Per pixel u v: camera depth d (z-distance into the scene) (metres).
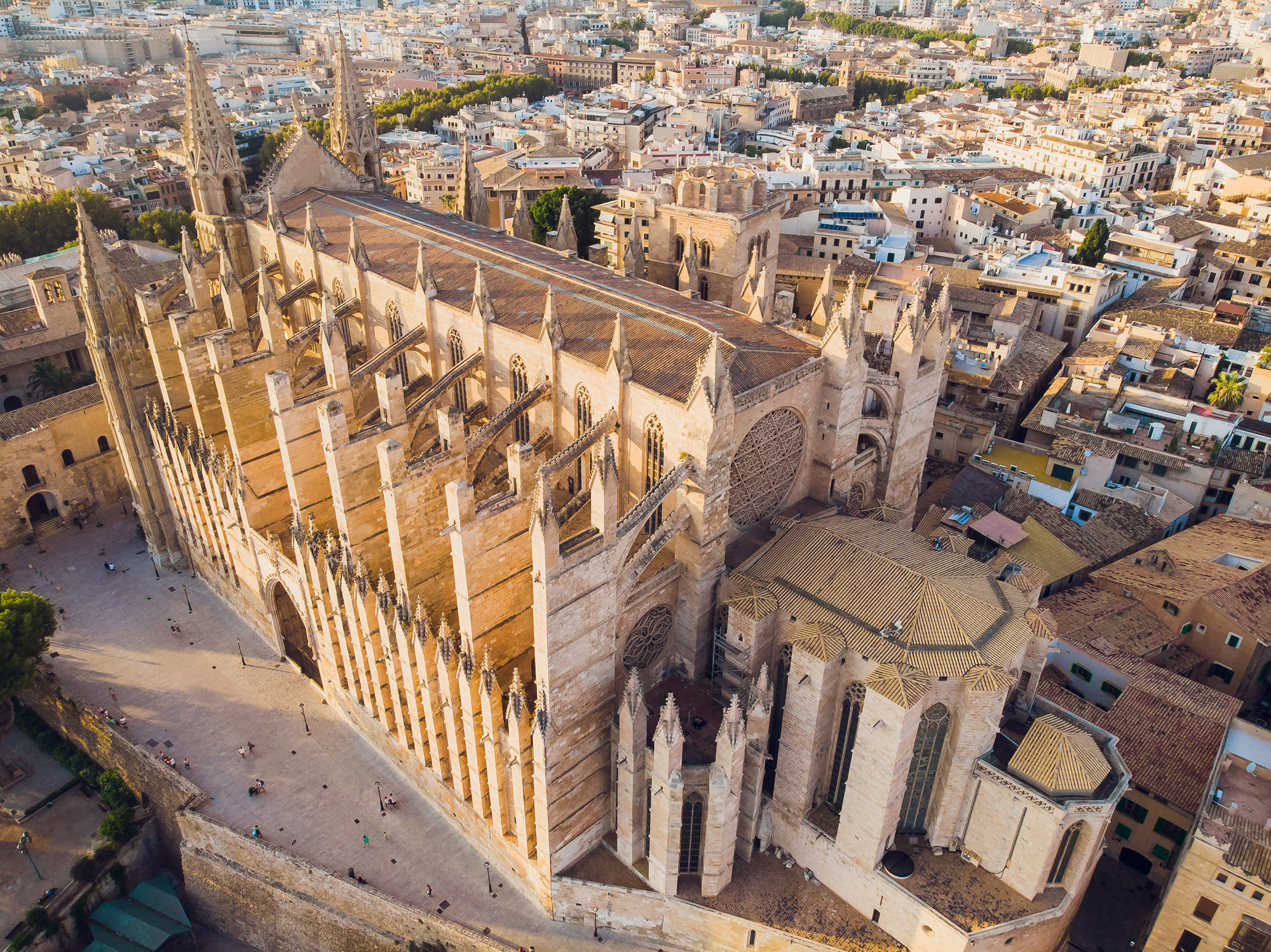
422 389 91.38
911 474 92.81
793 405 74.19
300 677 92.81
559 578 57.38
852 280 72.38
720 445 65.62
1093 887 75.31
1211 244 199.38
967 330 152.38
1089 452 117.31
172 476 100.94
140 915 79.56
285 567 85.56
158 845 85.19
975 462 117.00
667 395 68.56
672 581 70.56
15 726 95.88
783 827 70.19
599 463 57.50
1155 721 76.88
